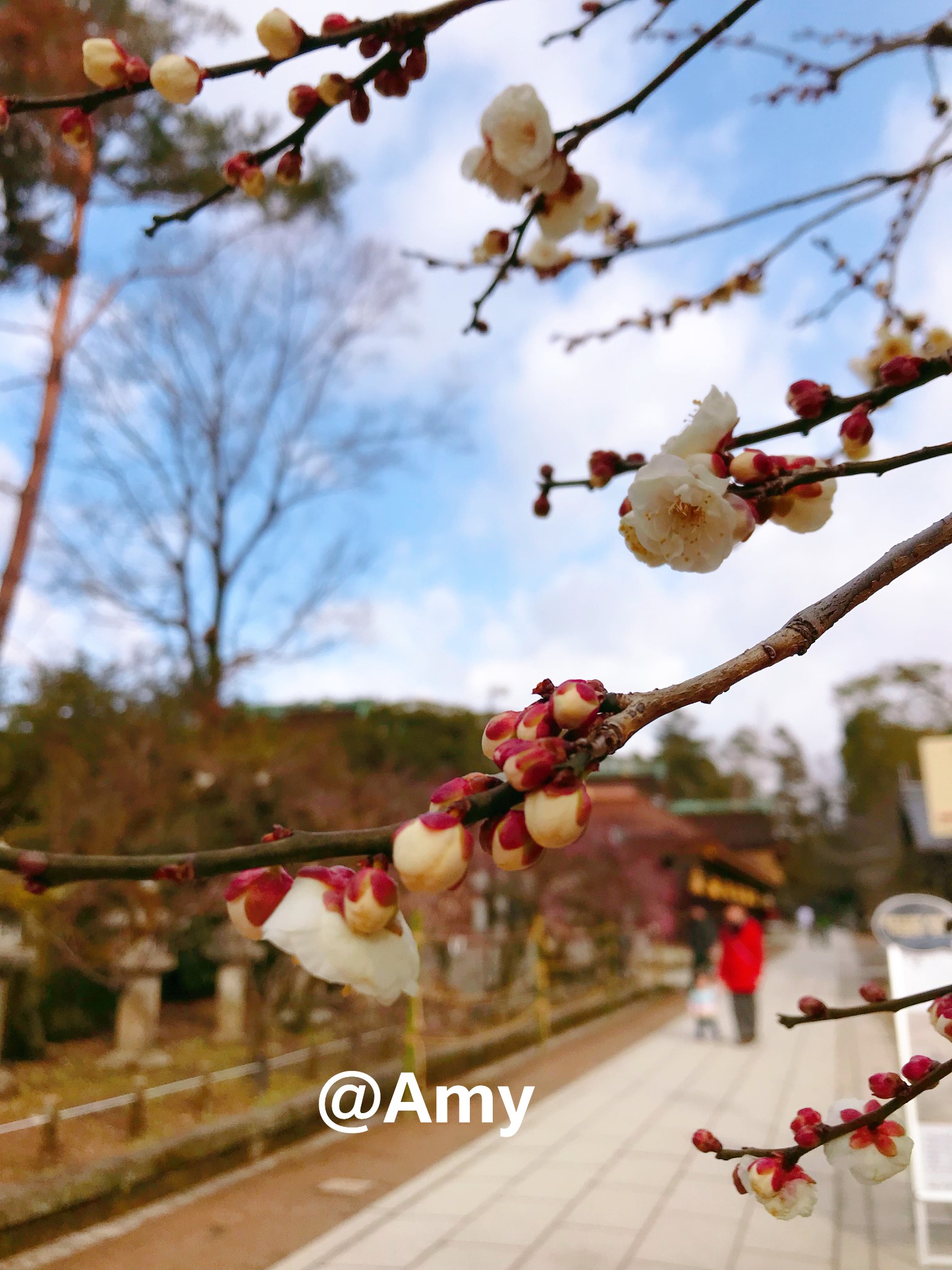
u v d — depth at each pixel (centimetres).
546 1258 370
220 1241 379
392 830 70
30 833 706
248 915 74
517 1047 852
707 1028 1036
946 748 1099
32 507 910
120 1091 541
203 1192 442
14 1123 457
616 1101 652
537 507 137
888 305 241
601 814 1850
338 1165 491
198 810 757
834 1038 939
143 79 109
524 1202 436
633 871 1488
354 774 982
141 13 709
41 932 600
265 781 795
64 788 673
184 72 110
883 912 421
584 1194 449
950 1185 370
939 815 1073
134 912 615
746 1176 115
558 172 134
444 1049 711
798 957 2283
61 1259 354
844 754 3594
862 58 220
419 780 1142
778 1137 550
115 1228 389
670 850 1702
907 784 1778
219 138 902
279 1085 586
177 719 862
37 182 691
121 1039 620
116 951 617
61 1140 440
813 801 5128
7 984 596
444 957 943
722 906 2420
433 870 66
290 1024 750
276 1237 386
